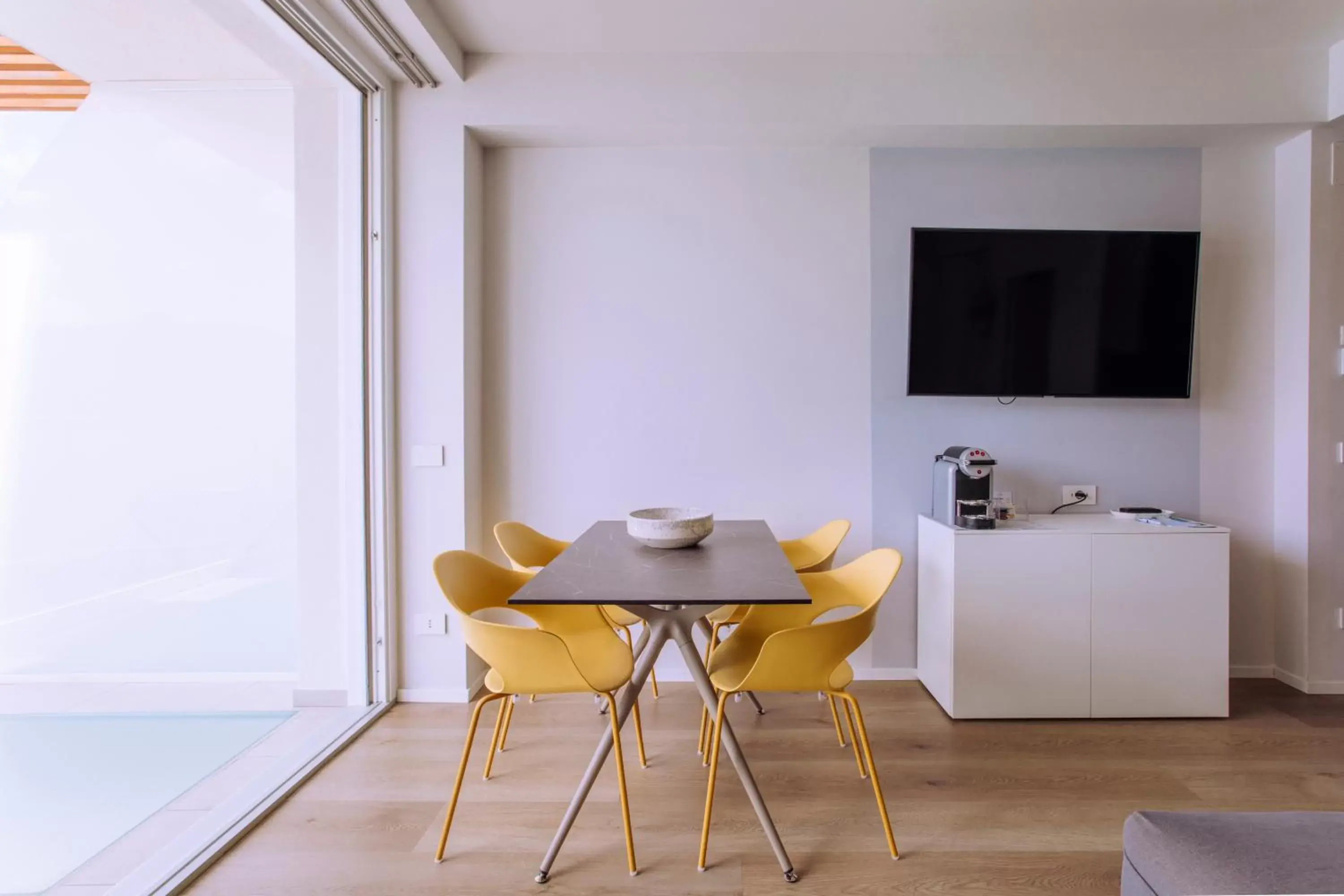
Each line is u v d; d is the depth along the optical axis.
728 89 2.74
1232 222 2.94
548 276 3.01
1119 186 2.95
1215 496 2.96
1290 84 2.68
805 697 2.76
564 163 2.99
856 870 1.65
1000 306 2.81
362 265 2.63
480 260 2.95
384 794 2.02
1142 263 2.80
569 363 3.01
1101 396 2.82
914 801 1.96
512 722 2.53
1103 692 2.53
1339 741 2.35
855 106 2.74
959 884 1.60
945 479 2.78
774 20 2.51
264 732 2.44
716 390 3.01
